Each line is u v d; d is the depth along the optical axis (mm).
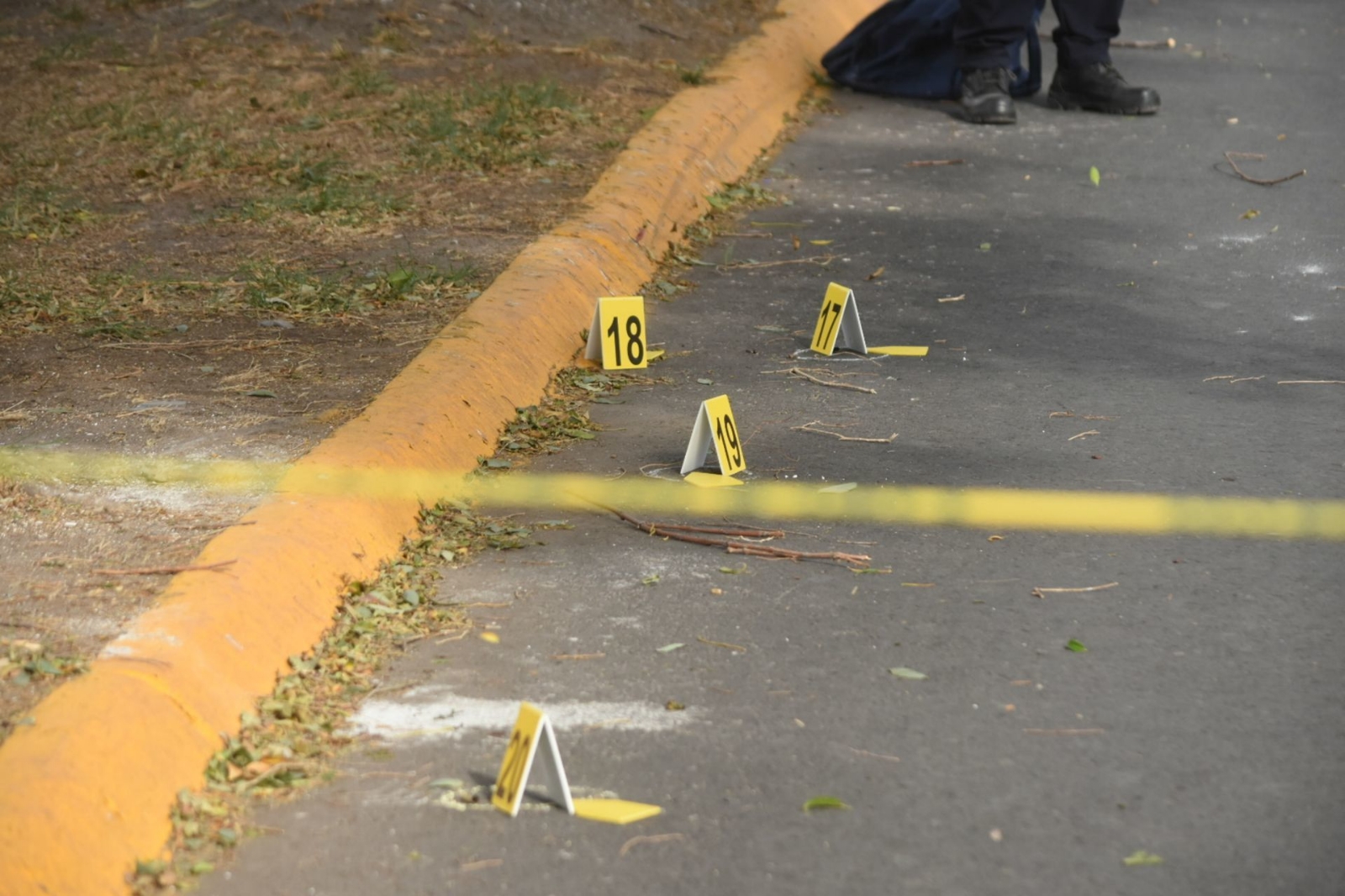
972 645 7258
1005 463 9594
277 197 14852
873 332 12305
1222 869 5551
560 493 9062
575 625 7426
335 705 6629
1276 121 20078
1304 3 29078
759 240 15078
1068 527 8625
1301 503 9000
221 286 12148
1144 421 10336
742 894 5383
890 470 9477
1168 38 25688
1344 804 5984
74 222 14117
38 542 7562
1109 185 17078
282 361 10414
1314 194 16641
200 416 9383
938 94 21328
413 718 6562
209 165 16094
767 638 7301
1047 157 18344
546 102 18156
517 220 14047
